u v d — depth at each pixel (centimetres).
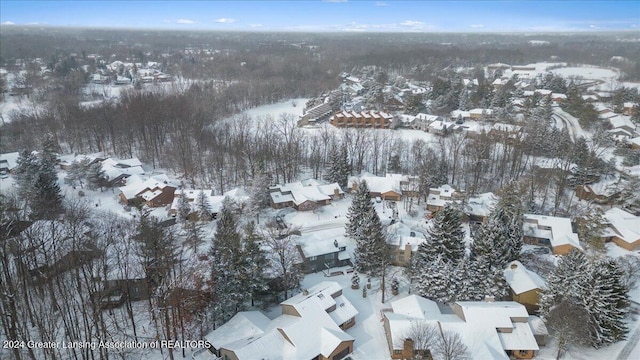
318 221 9894
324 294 6131
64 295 5716
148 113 14400
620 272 5728
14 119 15388
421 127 16975
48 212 8544
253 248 6312
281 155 12838
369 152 13925
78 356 5284
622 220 9056
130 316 5731
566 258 6225
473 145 13012
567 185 11406
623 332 5631
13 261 6431
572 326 5328
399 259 7875
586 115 16412
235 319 5859
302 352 5269
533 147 13525
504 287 6456
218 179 11844
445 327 5541
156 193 10475
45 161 10012
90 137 14675
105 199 10806
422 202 10781
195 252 7644
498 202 9231
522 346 5447
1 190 10544
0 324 5597
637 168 12138
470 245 7775
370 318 6419
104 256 6222
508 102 18075
